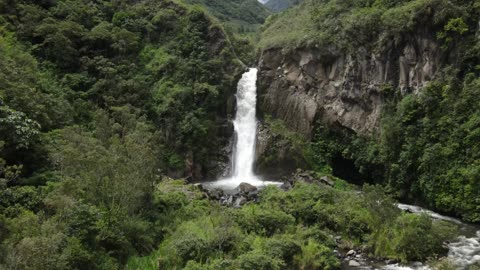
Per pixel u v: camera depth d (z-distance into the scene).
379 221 24.39
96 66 48.41
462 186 28.83
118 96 46.84
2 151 23.50
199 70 50.56
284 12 75.00
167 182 37.72
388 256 22.19
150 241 22.45
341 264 21.59
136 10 57.59
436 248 22.47
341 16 45.50
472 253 22.30
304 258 20.78
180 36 53.94
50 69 46.28
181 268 19.56
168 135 46.31
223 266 18.38
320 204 28.30
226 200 34.81
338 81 44.50
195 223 24.69
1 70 31.70
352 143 42.22
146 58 53.12
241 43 65.69
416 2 36.25
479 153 28.44
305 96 47.84
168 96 48.06
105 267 18.33
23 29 47.81
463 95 31.00
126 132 35.81
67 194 20.47
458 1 34.31
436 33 34.38
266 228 24.78
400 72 37.81
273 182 45.22
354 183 43.62
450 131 30.86
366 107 41.34
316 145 45.81
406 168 33.72
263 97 52.47
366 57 41.09
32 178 25.02
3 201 19.16
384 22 38.97
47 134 30.27
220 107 50.81
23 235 15.85
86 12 54.69
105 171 21.91
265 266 18.48
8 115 23.30
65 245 16.91
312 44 46.47
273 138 47.94
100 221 20.19
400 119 34.91
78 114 42.94
